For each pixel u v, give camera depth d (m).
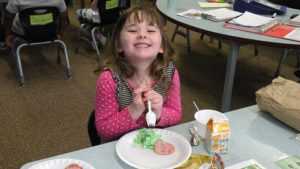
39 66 2.95
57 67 2.95
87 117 2.16
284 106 0.92
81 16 3.06
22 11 2.25
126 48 0.99
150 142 0.83
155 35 0.98
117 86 1.05
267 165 0.77
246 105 2.46
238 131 0.93
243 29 1.91
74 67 2.96
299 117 0.88
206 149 0.84
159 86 1.12
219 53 3.61
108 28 3.26
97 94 1.06
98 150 0.82
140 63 1.05
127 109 0.99
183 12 2.32
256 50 3.50
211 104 2.44
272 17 2.21
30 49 3.35
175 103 1.14
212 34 1.86
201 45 3.84
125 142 0.84
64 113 2.20
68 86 2.60
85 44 3.55
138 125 1.00
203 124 0.87
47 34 2.50
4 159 1.70
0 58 3.06
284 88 0.96
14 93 2.43
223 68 3.18
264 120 0.99
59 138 1.92
